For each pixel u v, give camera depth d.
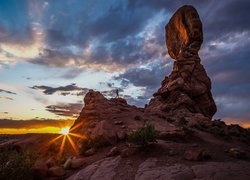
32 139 24.20
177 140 20.23
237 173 13.16
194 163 14.88
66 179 14.69
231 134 27.30
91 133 21.70
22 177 13.52
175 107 37.25
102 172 14.63
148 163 14.99
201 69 43.66
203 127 28.52
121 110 30.59
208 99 41.69
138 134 17.59
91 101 31.53
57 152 21.09
